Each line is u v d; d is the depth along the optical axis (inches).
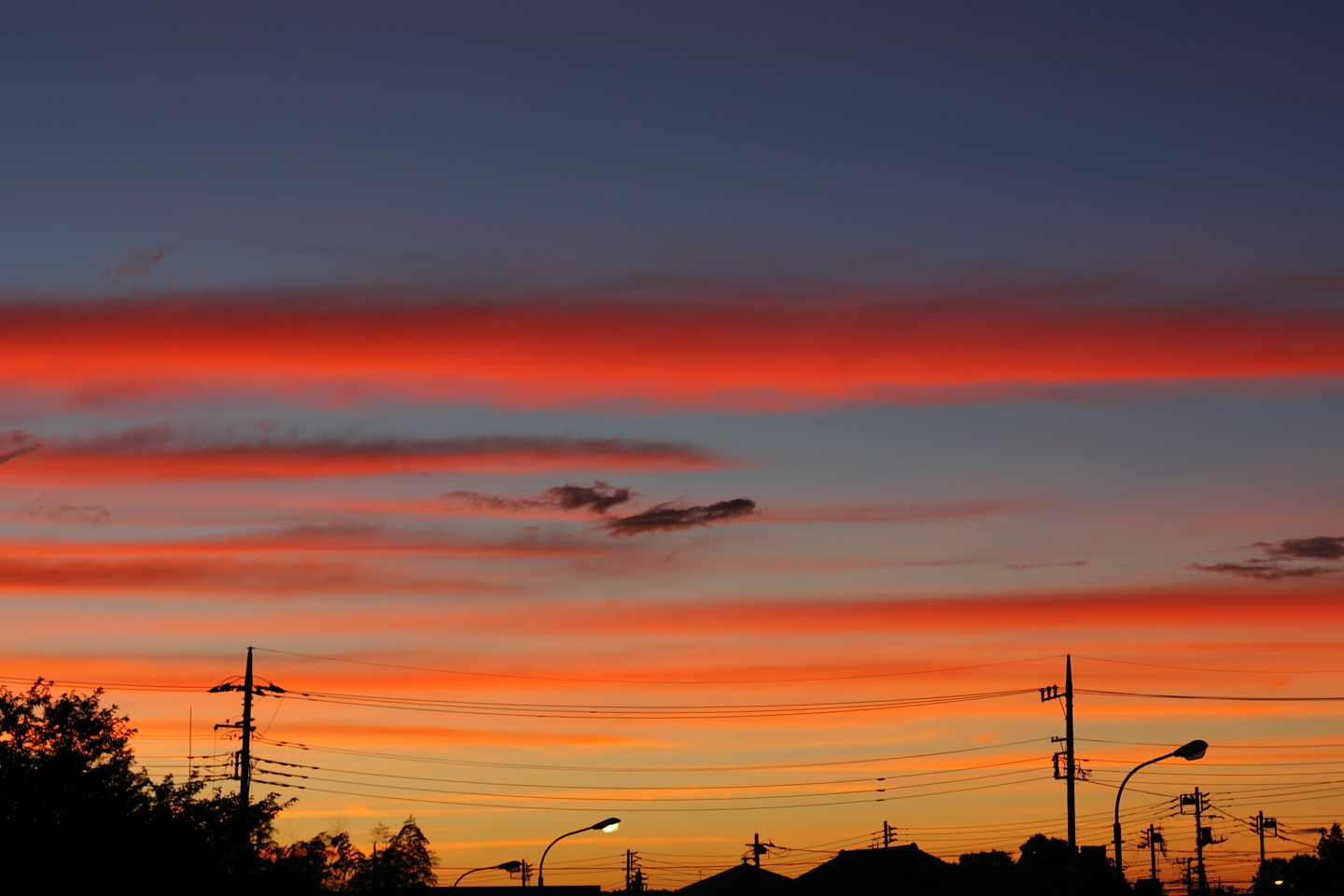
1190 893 3823.8
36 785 1987.0
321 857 3897.6
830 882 3727.9
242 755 2970.0
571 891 3393.2
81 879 1925.4
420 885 4411.9
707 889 4763.8
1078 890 3132.4
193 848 2075.5
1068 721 2994.6
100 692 2130.9
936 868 3538.4
